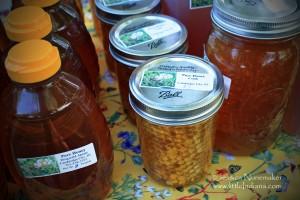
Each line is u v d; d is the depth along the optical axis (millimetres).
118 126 659
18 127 460
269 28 471
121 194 561
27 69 421
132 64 578
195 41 691
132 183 575
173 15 687
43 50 432
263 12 490
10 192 570
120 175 586
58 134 462
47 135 460
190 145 512
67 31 596
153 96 493
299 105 594
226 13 493
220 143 611
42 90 448
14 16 479
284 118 620
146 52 571
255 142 595
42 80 431
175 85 507
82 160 485
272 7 497
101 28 737
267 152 611
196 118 475
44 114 451
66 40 565
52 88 454
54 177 487
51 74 436
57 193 507
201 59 546
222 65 542
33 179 491
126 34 615
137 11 664
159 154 531
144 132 529
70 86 476
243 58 519
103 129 515
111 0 697
